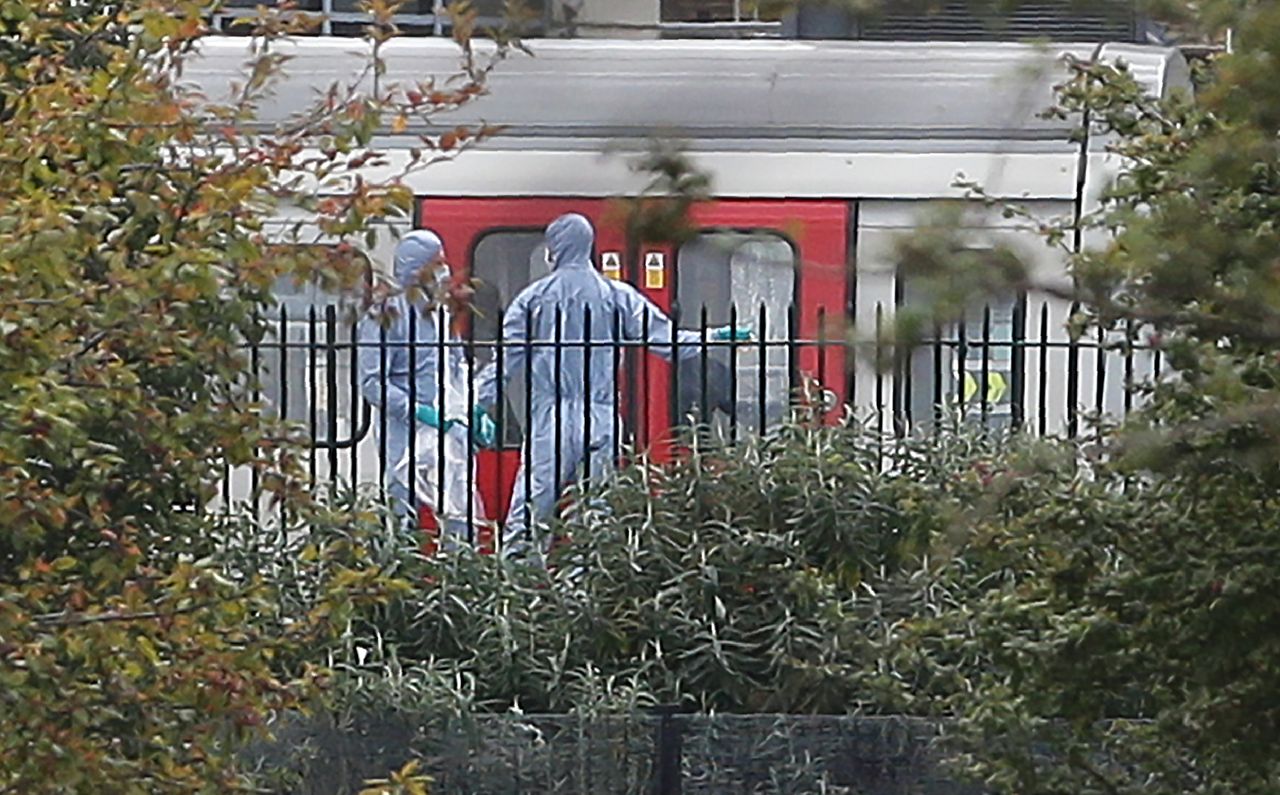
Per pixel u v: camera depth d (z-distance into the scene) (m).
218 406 20.95
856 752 27.09
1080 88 19.83
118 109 19.03
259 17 22.30
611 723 27.44
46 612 17.75
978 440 31.66
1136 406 26.34
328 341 32.94
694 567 30.38
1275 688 18.52
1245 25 10.29
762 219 40.41
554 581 30.61
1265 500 18.59
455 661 29.64
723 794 27.27
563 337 38.53
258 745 26.41
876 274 10.71
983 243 10.65
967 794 26.61
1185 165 13.66
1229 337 14.56
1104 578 19.11
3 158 18.45
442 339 34.03
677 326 34.91
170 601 18.12
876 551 30.44
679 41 39.41
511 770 27.41
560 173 41.31
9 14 19.95
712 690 29.45
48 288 17.03
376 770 27.20
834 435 31.95
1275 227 14.46
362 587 19.78
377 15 22.28
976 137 40.69
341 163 26.73
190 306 19.31
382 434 33.59
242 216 19.62
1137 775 21.42
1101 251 12.90
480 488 40.66
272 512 29.09
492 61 27.62
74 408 16.34
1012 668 19.45
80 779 16.95
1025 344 32.19
